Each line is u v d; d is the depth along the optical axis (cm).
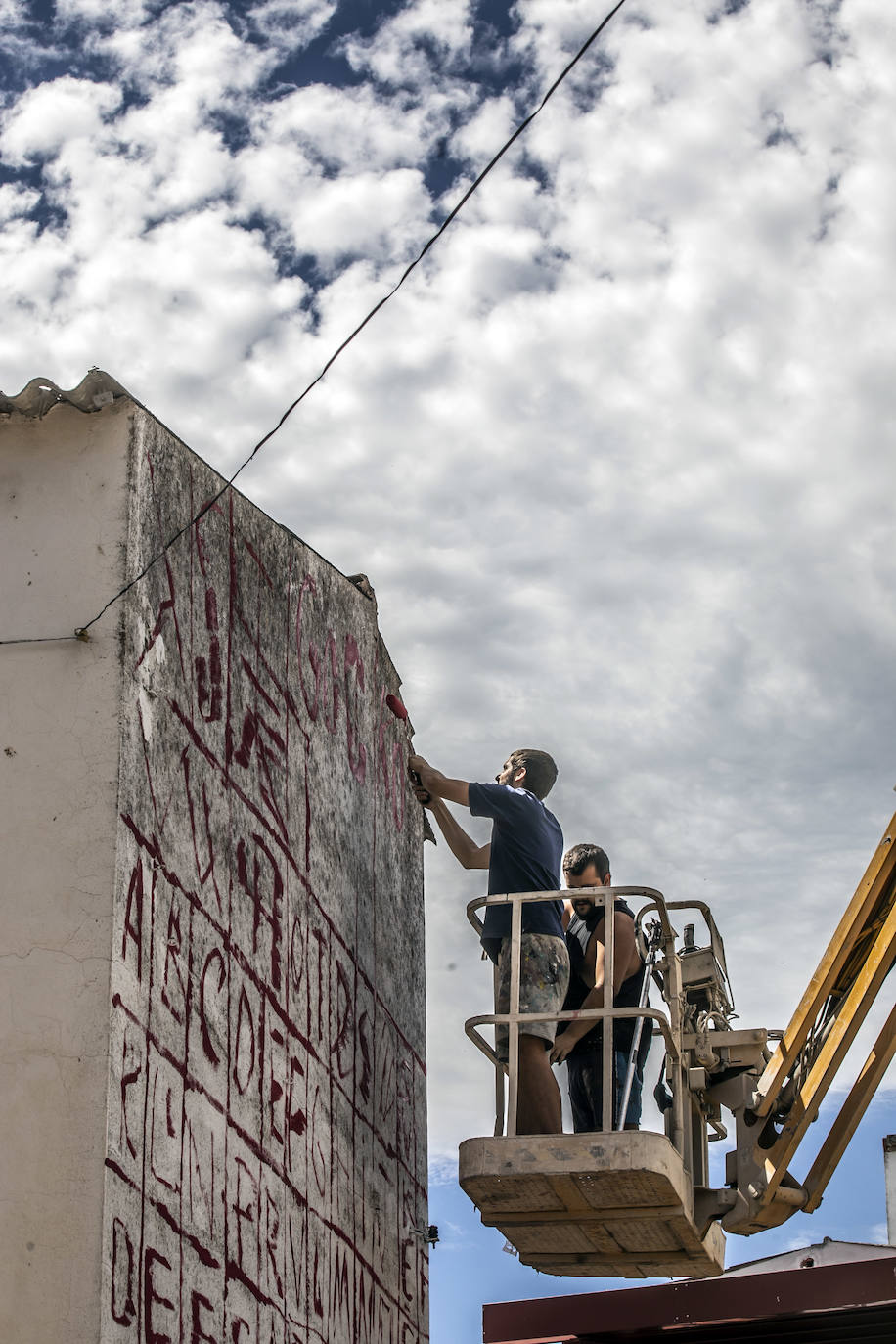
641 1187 686
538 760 799
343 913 777
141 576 596
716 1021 780
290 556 759
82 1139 510
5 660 578
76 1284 493
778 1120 771
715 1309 853
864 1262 830
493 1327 895
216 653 657
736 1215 755
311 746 756
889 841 782
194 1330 550
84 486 602
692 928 803
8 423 616
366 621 867
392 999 848
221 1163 591
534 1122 699
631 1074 696
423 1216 856
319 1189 693
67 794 556
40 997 529
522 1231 752
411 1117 859
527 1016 694
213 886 620
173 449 639
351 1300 721
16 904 543
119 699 568
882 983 780
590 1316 879
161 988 564
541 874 746
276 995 670
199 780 622
